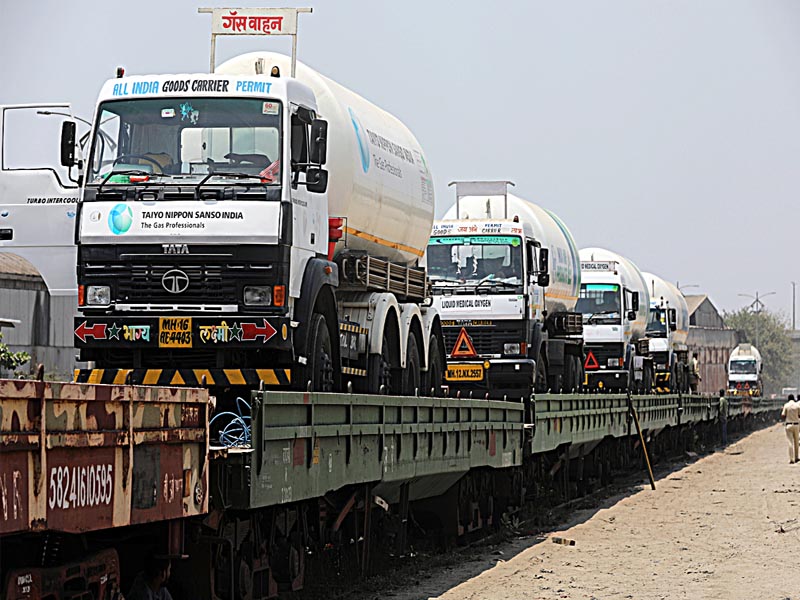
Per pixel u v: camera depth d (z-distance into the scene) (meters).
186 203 21.42
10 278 47.19
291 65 26.89
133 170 22.02
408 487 24.73
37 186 25.67
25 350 47.38
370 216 28.61
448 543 28.67
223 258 21.27
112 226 21.47
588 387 65.12
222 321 21.16
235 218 21.34
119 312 21.36
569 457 42.69
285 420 16.91
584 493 45.88
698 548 29.81
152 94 22.38
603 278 65.31
